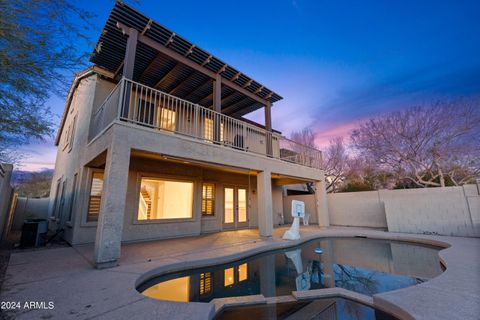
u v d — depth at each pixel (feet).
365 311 8.95
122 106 14.66
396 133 40.19
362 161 48.42
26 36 7.07
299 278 13.70
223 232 28.30
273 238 23.07
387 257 18.51
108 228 12.37
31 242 18.95
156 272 12.23
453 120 35.06
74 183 22.82
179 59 19.79
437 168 36.83
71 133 28.22
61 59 8.07
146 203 22.84
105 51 19.54
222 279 13.57
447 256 14.85
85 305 7.70
